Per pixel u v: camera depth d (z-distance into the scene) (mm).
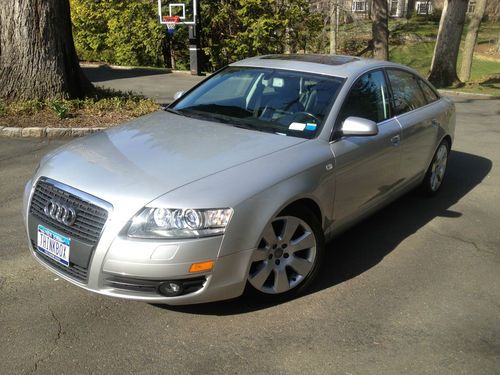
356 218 4266
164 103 11109
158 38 20312
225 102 4418
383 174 4465
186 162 3309
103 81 15305
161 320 3299
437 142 5562
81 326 3209
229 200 3041
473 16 21469
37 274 3795
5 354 2936
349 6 34500
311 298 3652
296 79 4379
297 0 20688
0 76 8508
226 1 20203
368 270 4121
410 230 4961
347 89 4184
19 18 8328
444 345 3180
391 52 34469
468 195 6055
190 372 2854
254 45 20203
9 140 7434
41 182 3379
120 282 2980
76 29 21156
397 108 4844
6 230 4508
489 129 10297
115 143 3678
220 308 3451
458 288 3895
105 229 2951
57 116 8180
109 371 2838
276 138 3768
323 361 2984
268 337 3182
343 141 3938
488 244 4707
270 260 3383
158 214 2920
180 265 2928
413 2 51594
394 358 3037
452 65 19469
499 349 3164
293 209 3436
